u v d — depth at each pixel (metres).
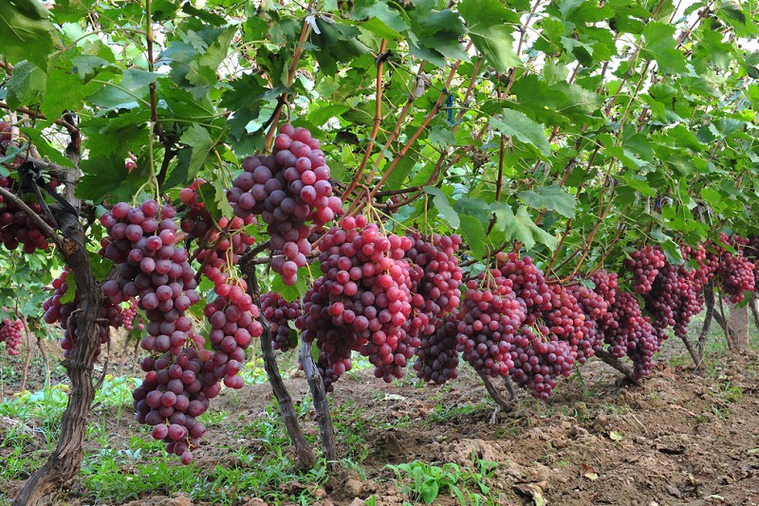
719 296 2.79
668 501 1.41
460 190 1.40
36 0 0.71
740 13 1.51
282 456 1.58
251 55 1.17
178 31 0.93
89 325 0.96
